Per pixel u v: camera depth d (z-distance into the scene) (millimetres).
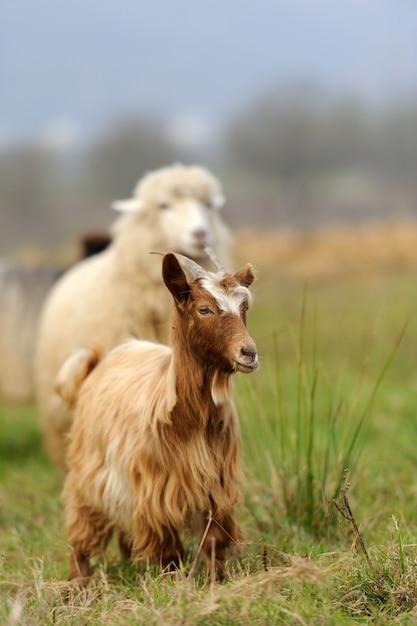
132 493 7230
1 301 15648
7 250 80812
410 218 89875
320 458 8945
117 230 12047
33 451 14734
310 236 55062
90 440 7742
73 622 6262
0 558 7930
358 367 18219
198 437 7047
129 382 7570
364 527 8234
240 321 6691
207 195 12016
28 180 119125
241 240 55469
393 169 120625
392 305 28500
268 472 9242
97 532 7855
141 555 7367
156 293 11422
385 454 10766
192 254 11547
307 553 7281
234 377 9961
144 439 7105
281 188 118375
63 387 8578
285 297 32000
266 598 6047
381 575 6605
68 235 101312
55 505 10141
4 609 6422
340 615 6062
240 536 7453
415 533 7922
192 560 7539
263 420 9367
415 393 13867
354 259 45562
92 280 12156
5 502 10391
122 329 11477
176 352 6977
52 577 7625
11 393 15664
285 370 15961
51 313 12812
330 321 24797
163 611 5945
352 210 103438
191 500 7070
